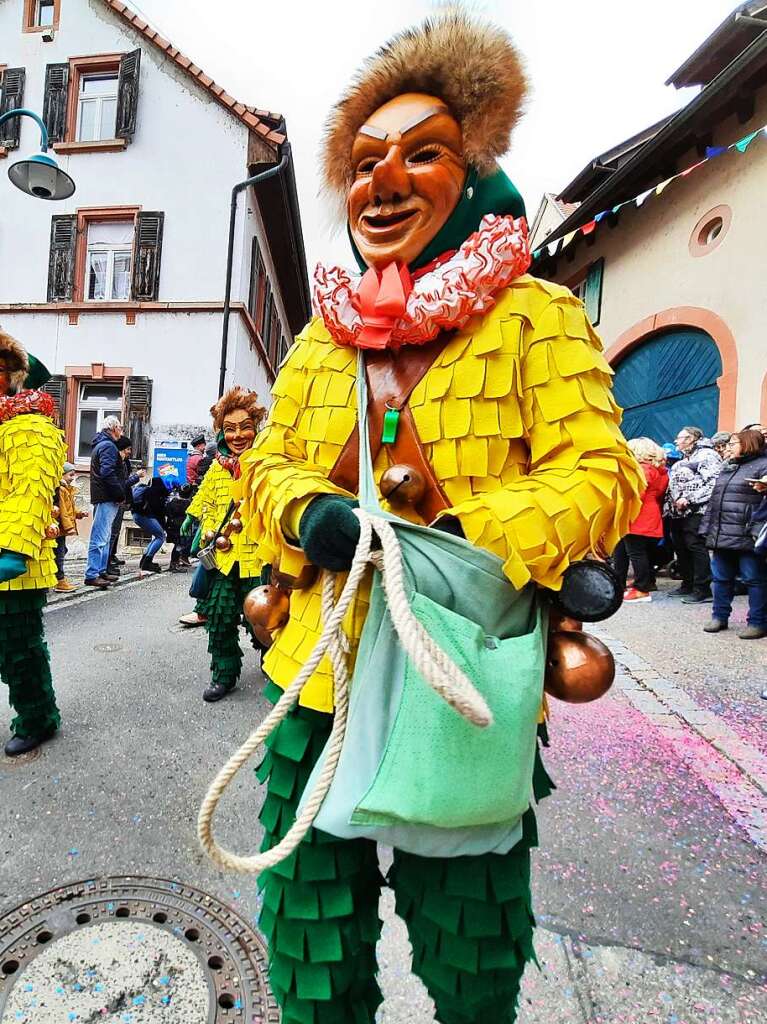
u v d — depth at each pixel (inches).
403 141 40.3
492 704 32.6
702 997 57.9
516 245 38.6
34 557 86.7
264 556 44.3
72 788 92.6
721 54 336.8
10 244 455.8
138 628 193.6
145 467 439.8
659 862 78.0
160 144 446.3
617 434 37.9
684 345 330.6
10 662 99.4
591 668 38.7
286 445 45.7
